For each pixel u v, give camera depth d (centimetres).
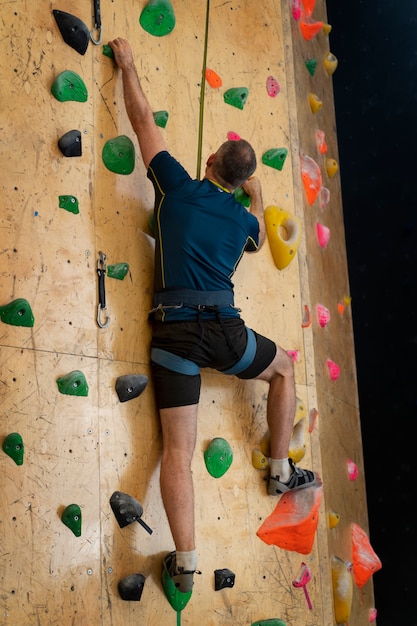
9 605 291
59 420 312
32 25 330
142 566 326
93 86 344
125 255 341
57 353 316
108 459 322
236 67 402
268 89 411
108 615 314
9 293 307
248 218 340
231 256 332
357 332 529
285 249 392
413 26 541
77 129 336
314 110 467
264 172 400
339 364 468
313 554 385
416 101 535
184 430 325
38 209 320
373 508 516
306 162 441
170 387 326
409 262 525
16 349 306
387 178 536
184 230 325
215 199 331
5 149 315
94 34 349
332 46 554
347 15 554
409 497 510
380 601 508
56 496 307
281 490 363
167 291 326
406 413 516
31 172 320
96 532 315
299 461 387
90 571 312
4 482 296
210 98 387
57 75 334
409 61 539
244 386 371
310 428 396
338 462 443
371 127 541
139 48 365
